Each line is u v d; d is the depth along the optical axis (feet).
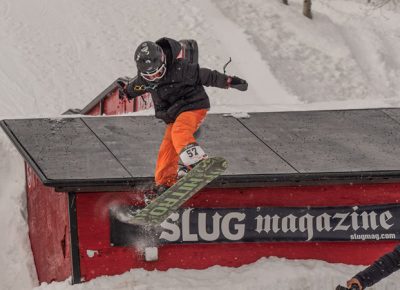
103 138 106.11
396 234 96.37
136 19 326.85
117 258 92.79
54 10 329.31
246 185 92.53
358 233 96.07
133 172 92.32
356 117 117.50
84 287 89.81
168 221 93.86
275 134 108.88
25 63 293.23
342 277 91.97
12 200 130.93
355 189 96.27
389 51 320.70
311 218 95.66
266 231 95.20
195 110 79.25
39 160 96.02
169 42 77.46
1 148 138.41
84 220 92.02
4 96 270.87
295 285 90.79
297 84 293.84
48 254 110.01
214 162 73.77
